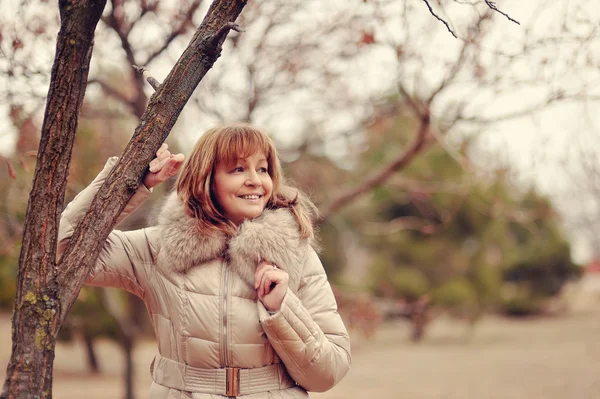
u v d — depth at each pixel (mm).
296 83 5027
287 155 6031
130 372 8117
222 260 2115
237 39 4289
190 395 2043
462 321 18953
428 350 16219
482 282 18781
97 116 5211
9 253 4941
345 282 19781
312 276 2180
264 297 2033
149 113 1725
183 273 2078
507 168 4895
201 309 2039
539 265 24625
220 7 1761
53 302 1604
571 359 13000
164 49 4082
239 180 2143
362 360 14523
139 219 5258
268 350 2074
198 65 1747
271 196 2252
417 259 18844
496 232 18641
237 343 2031
